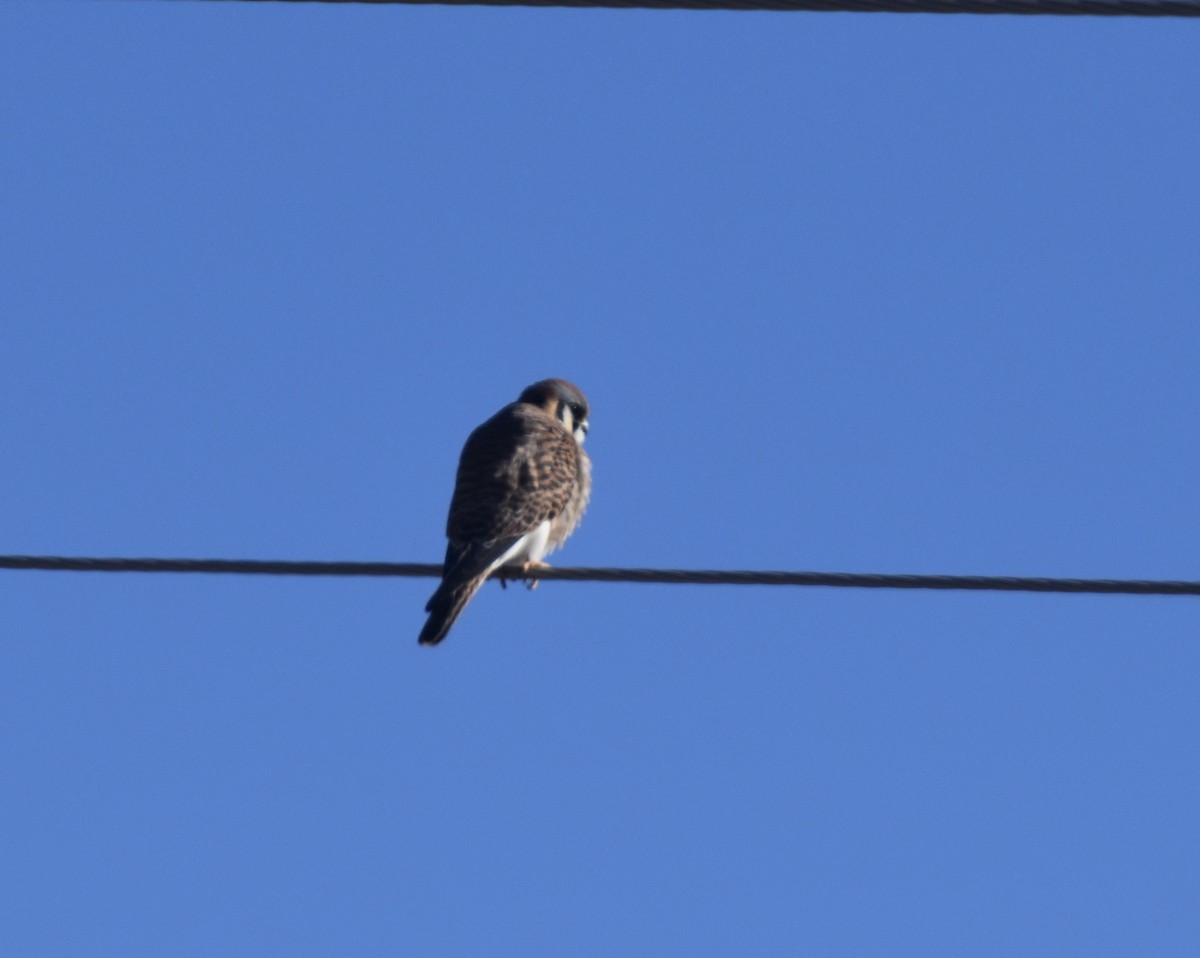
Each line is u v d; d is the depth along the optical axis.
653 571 13.90
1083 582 13.35
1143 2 11.14
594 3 10.99
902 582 13.53
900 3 11.06
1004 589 13.39
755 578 13.69
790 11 11.18
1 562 13.55
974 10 11.16
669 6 10.97
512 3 11.05
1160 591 13.31
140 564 13.61
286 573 13.73
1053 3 11.14
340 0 11.16
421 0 10.98
